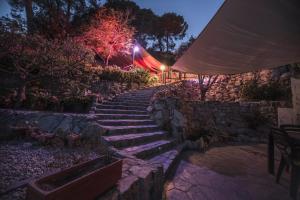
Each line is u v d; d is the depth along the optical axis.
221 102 7.57
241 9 2.01
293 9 1.86
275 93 7.51
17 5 11.88
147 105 7.51
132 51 16.30
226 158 4.64
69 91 7.06
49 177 1.44
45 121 4.28
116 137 4.02
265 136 6.99
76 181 1.42
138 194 2.16
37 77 6.05
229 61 3.85
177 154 4.40
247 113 7.68
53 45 6.19
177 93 8.55
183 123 5.90
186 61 4.28
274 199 2.69
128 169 2.48
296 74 7.28
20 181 1.96
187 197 2.69
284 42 2.71
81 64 7.27
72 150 3.20
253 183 3.20
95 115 4.70
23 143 3.38
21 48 5.61
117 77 10.67
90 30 12.92
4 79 5.98
